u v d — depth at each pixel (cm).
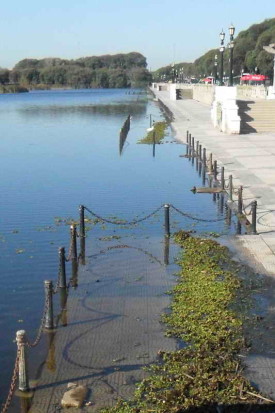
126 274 1363
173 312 1114
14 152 3694
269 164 2706
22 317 1141
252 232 1645
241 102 4131
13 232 1762
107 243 1633
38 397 838
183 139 4175
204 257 1446
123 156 3456
